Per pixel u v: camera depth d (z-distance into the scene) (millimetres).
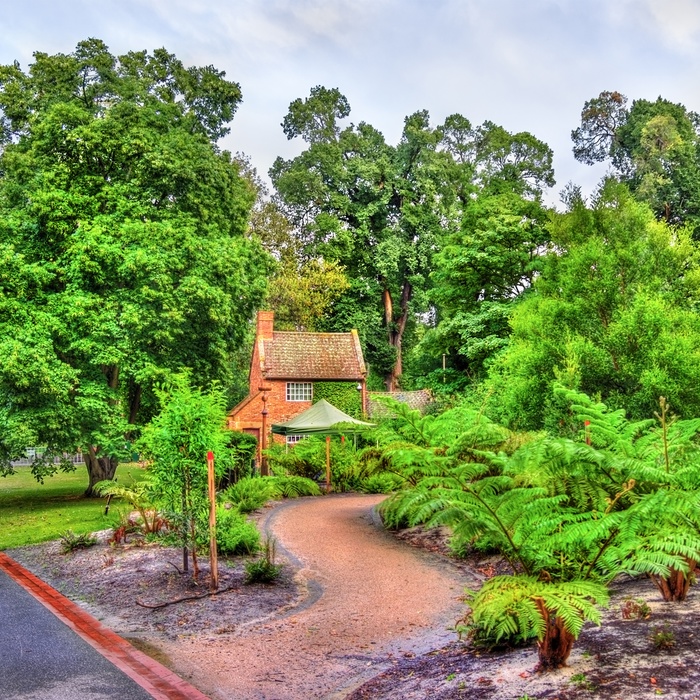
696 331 20609
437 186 52406
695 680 5047
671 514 6340
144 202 25859
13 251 23094
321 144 52969
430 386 38406
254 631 8766
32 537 17000
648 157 47562
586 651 5957
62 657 7871
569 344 20312
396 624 8812
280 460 25094
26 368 21047
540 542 6445
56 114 25078
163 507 11570
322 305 49750
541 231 34656
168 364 24828
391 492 22156
